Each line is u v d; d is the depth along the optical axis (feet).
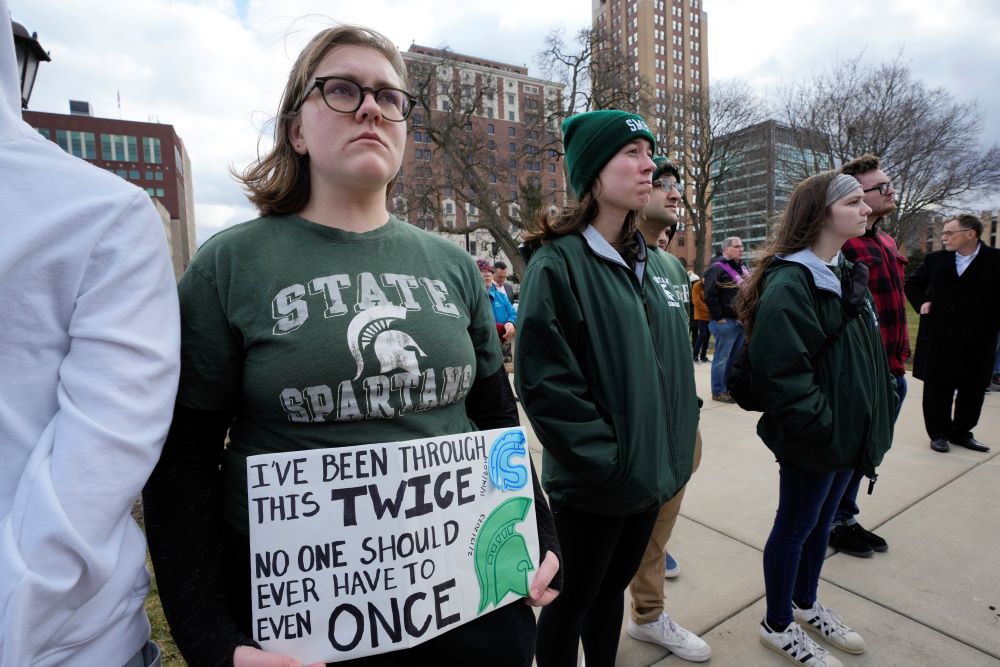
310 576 2.97
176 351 2.74
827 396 5.98
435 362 3.35
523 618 3.63
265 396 3.02
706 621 7.25
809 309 5.95
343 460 3.07
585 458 4.62
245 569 3.11
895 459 13.01
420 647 3.36
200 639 2.79
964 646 6.75
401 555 3.14
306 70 3.30
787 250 6.43
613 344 4.88
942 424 13.56
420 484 3.23
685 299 6.12
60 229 2.42
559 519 5.16
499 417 4.13
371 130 3.26
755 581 8.07
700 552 8.89
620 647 6.81
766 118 97.09
